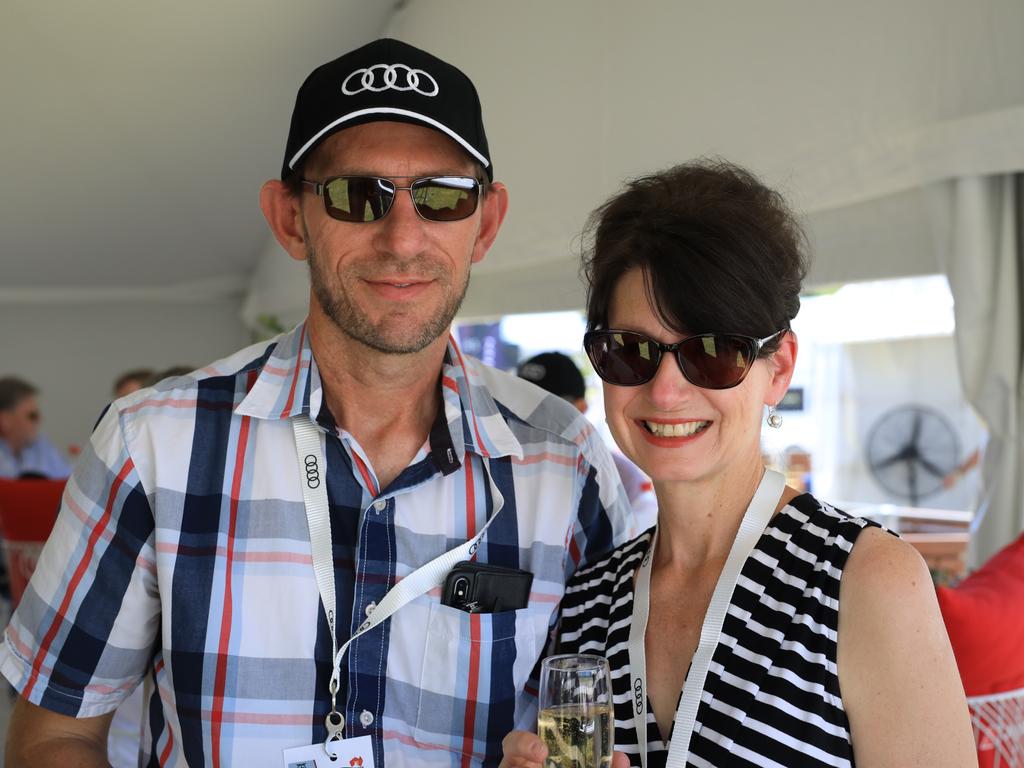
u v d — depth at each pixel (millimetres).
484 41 5707
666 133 4547
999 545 3443
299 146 1791
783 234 1532
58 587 1767
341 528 1790
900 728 1336
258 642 1727
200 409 1809
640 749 1562
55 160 7270
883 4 3641
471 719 1779
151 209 8141
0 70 6230
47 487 4688
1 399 8305
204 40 6164
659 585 1660
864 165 3688
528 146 5367
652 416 1554
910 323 10133
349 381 1799
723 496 1587
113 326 10773
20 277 9500
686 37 4449
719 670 1465
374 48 1773
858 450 10773
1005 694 2223
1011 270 3391
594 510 2002
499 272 5738
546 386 4863
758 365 1550
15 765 1773
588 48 4984
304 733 1714
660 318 1517
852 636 1378
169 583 1729
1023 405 3400
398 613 1768
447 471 1822
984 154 3295
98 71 6320
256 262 9469
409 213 1719
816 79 3869
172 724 1771
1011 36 3258
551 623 1883
